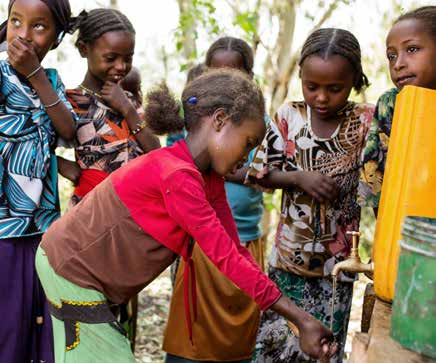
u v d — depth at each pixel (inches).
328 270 119.9
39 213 112.7
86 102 123.6
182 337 132.6
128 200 85.6
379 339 67.8
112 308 118.3
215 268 130.2
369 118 118.6
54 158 116.3
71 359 89.4
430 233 62.7
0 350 108.4
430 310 63.2
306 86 115.6
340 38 113.9
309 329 79.4
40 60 112.1
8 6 111.6
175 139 145.6
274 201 261.6
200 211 81.4
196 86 86.4
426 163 75.7
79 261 87.7
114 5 268.8
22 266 110.0
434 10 90.2
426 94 75.9
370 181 101.2
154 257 87.4
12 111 108.8
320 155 119.7
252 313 133.5
